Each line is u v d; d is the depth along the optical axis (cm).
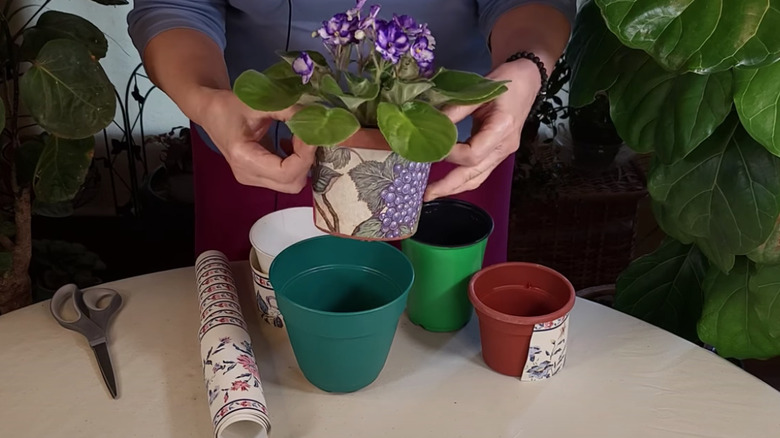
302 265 87
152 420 79
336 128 62
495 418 80
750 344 102
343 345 78
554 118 173
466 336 94
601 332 95
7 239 133
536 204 172
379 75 66
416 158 62
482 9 103
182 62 85
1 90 168
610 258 180
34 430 77
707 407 82
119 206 207
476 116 80
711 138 94
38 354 89
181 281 104
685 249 120
